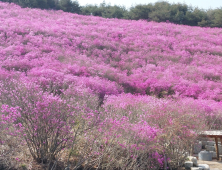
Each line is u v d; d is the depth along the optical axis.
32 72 11.03
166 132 5.64
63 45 18.05
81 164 4.61
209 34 27.97
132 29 26.47
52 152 4.32
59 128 4.32
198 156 6.93
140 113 7.36
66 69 12.65
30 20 24.17
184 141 5.57
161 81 13.95
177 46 22.19
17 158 4.10
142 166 4.88
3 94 6.07
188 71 16.56
